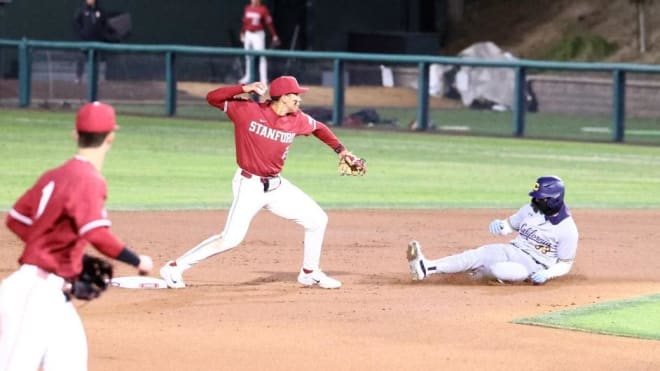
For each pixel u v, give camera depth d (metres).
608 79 81.56
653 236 43.66
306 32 116.00
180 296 30.88
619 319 28.48
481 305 30.23
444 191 56.72
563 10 121.62
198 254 32.03
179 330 26.72
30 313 18.34
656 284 33.81
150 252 37.94
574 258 36.53
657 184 61.12
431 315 28.83
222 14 115.31
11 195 51.41
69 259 18.67
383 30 120.62
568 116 82.56
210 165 64.88
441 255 38.75
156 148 72.06
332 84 86.69
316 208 32.34
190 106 90.38
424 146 76.50
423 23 122.88
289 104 31.23
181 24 113.62
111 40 101.19
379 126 85.62
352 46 114.44
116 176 59.12
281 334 26.44
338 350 24.97
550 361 24.27
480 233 43.72
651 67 78.69
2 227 42.06
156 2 112.31
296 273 35.06
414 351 24.97
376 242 41.34
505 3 125.31
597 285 33.53
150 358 24.03
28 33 108.44
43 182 18.66
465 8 126.06
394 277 34.62
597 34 117.44
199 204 50.03
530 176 63.38
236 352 24.66
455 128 84.38
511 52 118.75
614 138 80.19
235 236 31.77
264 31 103.81
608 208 51.69
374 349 25.11
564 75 83.00
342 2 118.44
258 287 32.56
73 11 110.25
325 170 64.38
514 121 82.62
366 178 61.19
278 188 31.89
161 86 91.06
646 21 116.69
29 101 94.06
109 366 23.33
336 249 39.72
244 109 31.23
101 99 92.56
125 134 79.06
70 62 93.06
